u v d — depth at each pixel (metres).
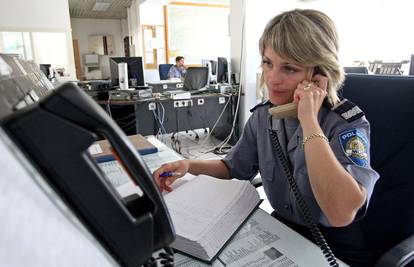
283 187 0.89
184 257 0.57
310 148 0.66
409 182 0.85
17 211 0.20
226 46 8.43
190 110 3.78
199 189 0.75
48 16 5.05
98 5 8.45
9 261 0.18
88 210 0.27
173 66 6.57
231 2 4.02
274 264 0.55
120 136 0.30
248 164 1.03
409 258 0.64
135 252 0.31
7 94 0.33
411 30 3.64
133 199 0.34
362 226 0.93
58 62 5.40
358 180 0.66
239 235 0.64
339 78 0.78
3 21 4.78
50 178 0.25
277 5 3.92
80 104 0.26
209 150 3.94
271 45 0.76
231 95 3.94
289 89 0.77
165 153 1.18
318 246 0.61
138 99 3.40
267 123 0.94
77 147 0.26
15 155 0.21
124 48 10.86
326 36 0.74
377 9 3.97
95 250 0.27
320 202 0.64
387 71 3.22
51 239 0.21
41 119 0.24
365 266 0.87
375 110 0.92
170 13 7.66
